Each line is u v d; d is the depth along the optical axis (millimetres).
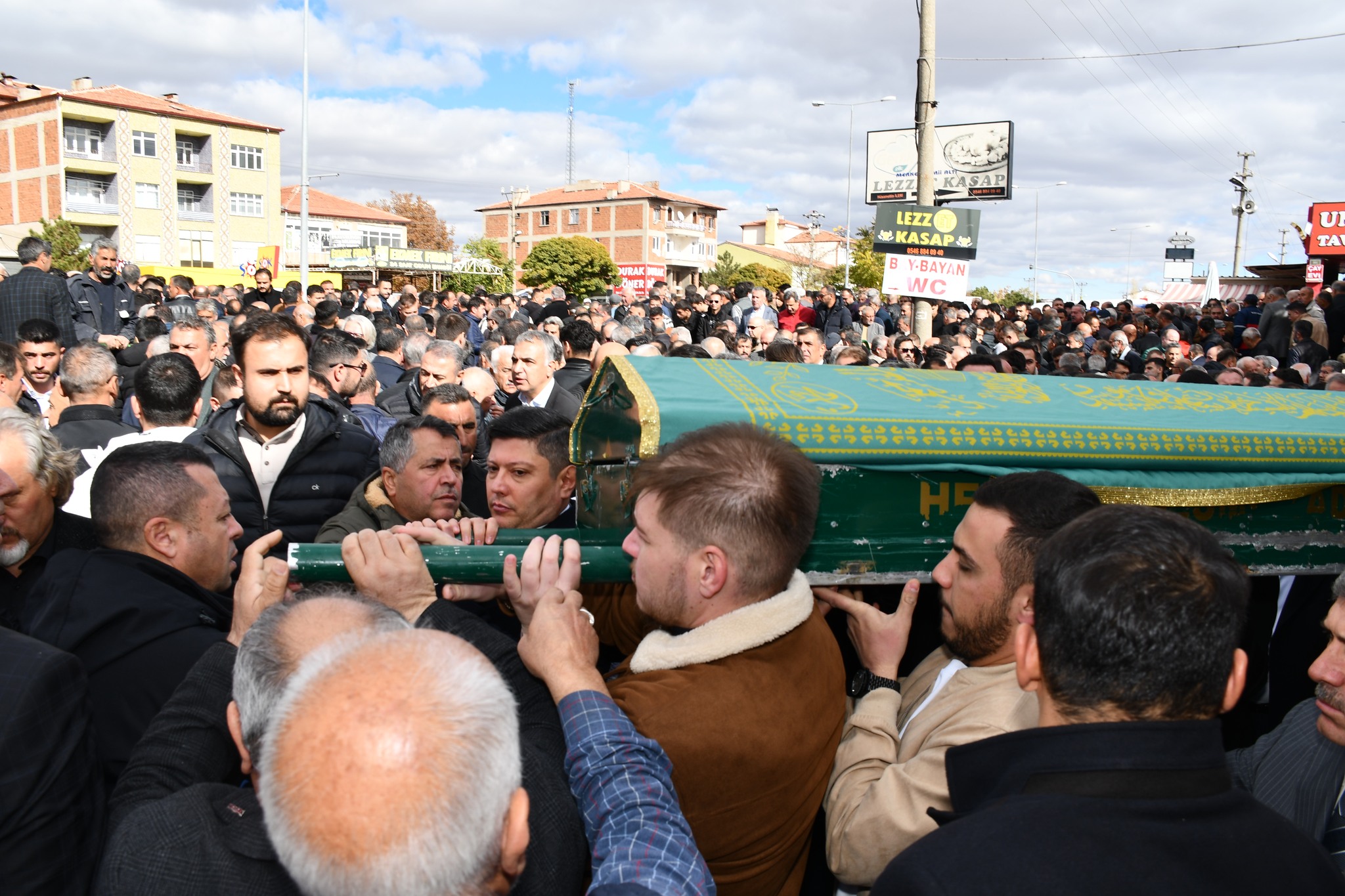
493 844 944
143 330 7129
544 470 2582
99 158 44344
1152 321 15992
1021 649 1248
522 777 1266
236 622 1576
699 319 12977
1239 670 1180
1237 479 1798
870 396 1802
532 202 72375
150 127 45250
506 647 1494
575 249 50625
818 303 13750
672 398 1607
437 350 4852
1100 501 1578
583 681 1365
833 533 1632
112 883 1161
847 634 2133
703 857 1427
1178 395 2107
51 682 1477
